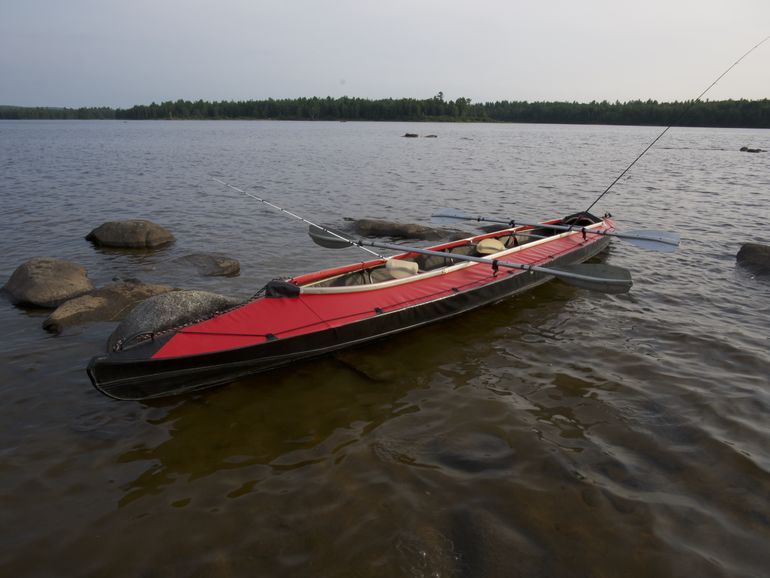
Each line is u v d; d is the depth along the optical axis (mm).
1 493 4324
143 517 4098
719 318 7988
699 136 78312
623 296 9008
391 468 4664
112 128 98062
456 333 7547
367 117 152875
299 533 3922
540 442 5020
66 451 4891
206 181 23328
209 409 5625
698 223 15055
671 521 4031
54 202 17609
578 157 38125
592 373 6352
